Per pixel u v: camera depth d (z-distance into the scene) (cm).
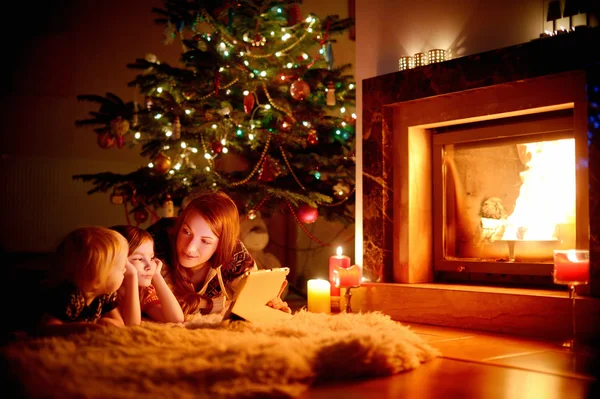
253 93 393
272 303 273
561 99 265
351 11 555
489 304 276
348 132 416
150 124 396
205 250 257
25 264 743
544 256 292
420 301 305
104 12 838
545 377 178
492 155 314
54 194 926
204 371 148
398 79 326
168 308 239
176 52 838
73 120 917
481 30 305
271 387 143
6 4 803
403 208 329
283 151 390
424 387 163
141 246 235
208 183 379
